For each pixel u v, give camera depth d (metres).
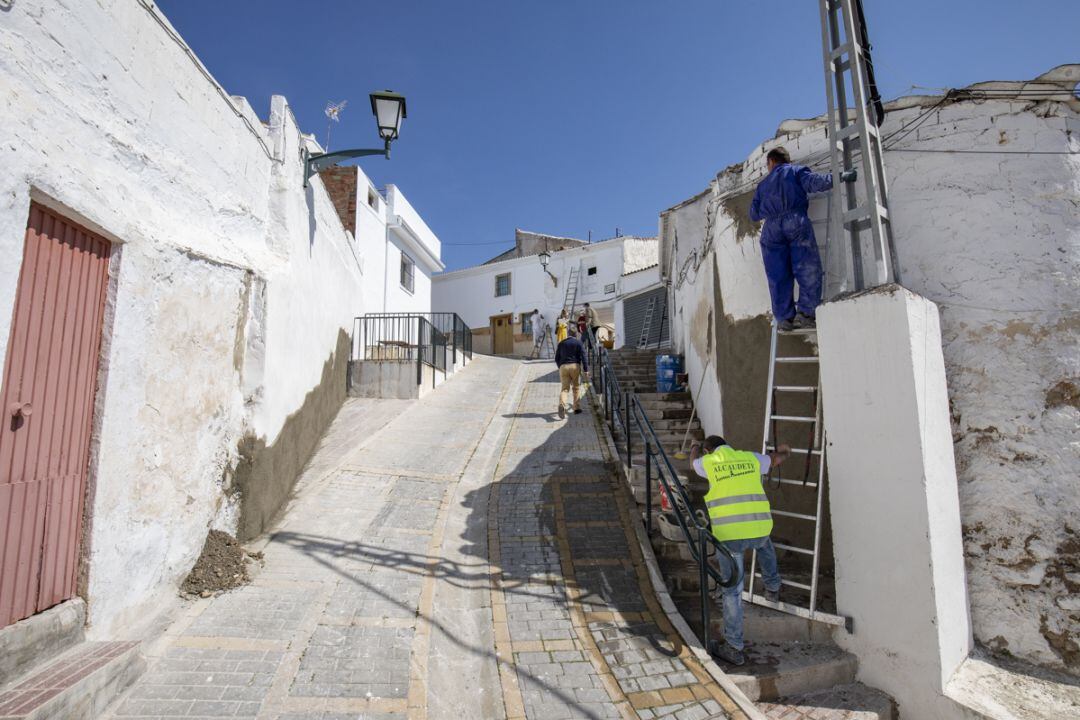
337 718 3.41
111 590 3.71
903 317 4.16
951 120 4.81
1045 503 4.30
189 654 3.79
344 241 10.62
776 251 5.34
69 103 3.39
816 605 4.77
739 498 4.45
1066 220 4.50
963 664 4.14
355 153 7.44
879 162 4.82
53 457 3.33
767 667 4.22
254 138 6.13
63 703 2.88
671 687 3.92
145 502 4.03
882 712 3.95
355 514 6.09
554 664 4.09
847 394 4.49
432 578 5.00
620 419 8.39
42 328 3.24
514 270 28.23
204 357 4.81
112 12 3.79
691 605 4.96
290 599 4.50
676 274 12.02
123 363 3.82
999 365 4.50
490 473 7.57
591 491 6.89
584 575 5.19
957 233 4.70
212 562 4.71
